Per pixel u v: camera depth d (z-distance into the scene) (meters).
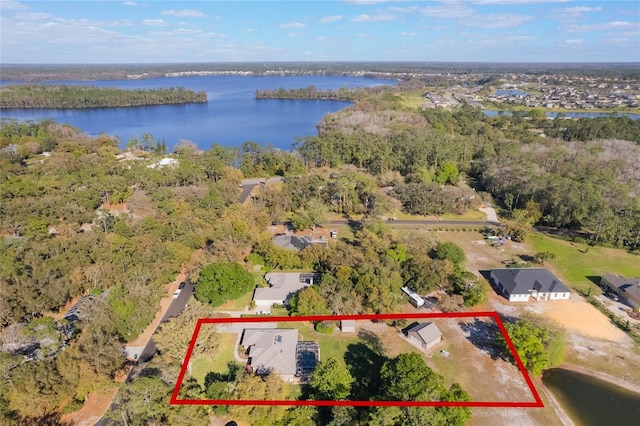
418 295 72.88
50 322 58.88
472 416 49.19
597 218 96.31
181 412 43.81
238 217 93.56
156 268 70.50
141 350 58.75
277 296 70.50
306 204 109.25
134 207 99.44
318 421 46.91
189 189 108.00
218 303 68.12
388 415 42.47
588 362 59.03
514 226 99.81
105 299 61.31
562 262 88.25
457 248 83.31
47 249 73.81
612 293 76.81
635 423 49.38
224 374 54.38
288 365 54.53
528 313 64.12
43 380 44.94
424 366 48.78
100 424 46.59
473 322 67.38
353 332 63.72
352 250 78.62
